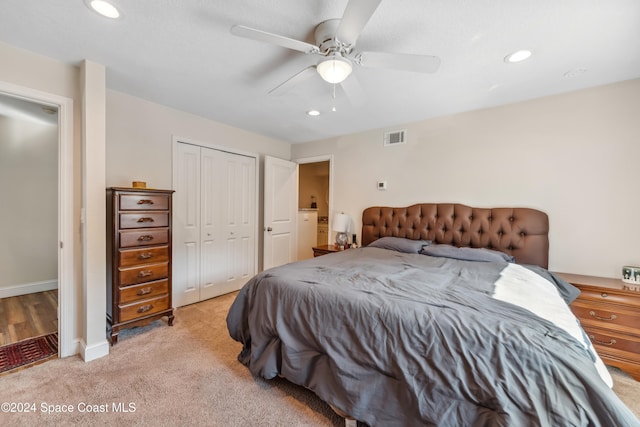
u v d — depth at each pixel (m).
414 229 3.18
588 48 1.74
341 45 1.52
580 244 2.36
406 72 2.07
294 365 1.55
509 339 1.07
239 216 3.75
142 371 1.88
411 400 1.18
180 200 3.06
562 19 1.47
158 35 1.68
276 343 1.68
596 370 0.99
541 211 2.51
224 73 2.16
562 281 2.04
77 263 2.07
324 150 4.11
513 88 2.35
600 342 1.95
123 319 2.27
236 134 3.65
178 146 3.03
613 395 0.91
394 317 1.30
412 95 2.50
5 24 1.57
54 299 3.27
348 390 1.33
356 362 1.35
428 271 2.00
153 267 2.46
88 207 1.99
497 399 1.00
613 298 1.92
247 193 3.86
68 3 1.41
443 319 1.22
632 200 2.17
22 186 3.44
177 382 1.76
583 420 0.89
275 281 1.79
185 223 3.13
